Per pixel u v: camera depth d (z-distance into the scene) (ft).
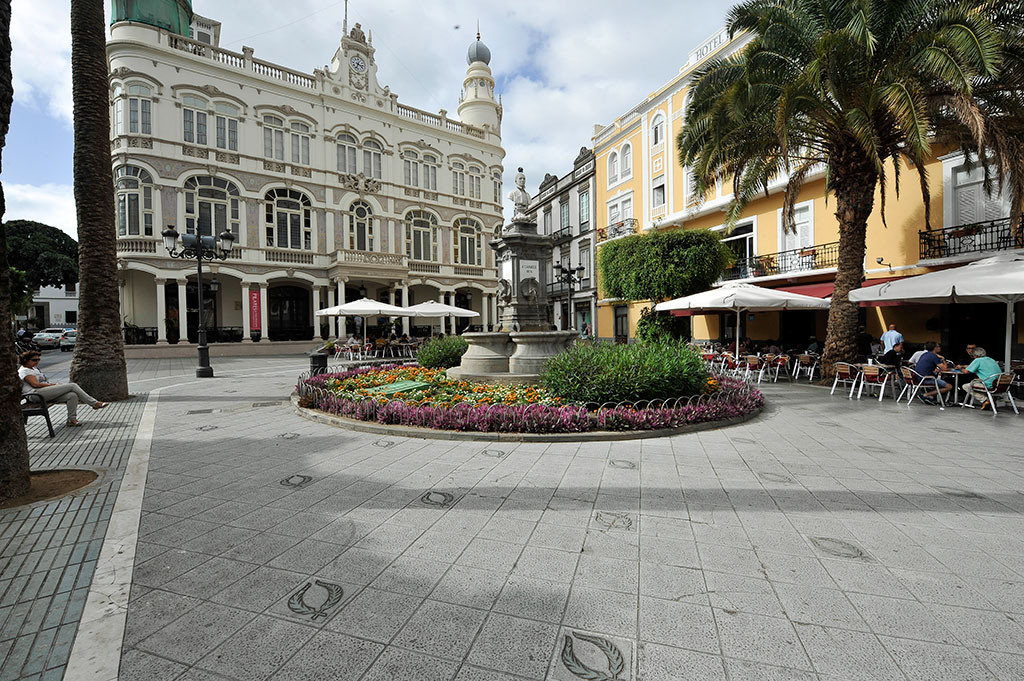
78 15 28.14
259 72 80.43
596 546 9.72
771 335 57.11
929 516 11.09
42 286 111.24
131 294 74.59
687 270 47.11
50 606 7.80
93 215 29.32
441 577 8.59
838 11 27.71
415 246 98.94
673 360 22.79
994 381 23.36
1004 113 30.48
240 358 72.33
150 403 29.12
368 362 55.06
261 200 79.77
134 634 7.08
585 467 15.03
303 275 83.56
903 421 21.97
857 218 32.53
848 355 33.47
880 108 28.66
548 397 23.00
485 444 17.99
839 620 7.20
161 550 9.77
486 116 112.06
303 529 10.71
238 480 14.19
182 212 72.90
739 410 21.97
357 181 89.45
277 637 6.97
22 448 13.04
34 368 22.30
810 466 15.01
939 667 6.17
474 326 110.83
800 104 29.58
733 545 9.70
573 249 98.53
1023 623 7.09
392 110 95.14
